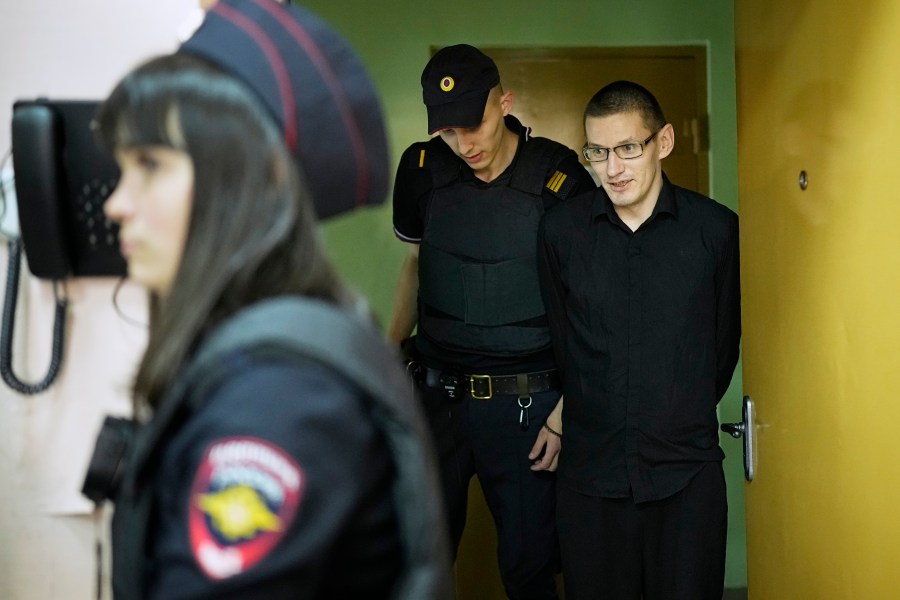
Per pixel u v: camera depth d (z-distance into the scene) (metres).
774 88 2.22
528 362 2.80
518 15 3.69
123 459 1.11
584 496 2.53
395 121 3.69
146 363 0.82
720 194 3.75
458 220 2.80
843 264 1.88
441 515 0.85
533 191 2.76
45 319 1.48
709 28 3.71
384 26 3.68
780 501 2.28
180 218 0.82
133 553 0.81
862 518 1.83
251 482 0.73
